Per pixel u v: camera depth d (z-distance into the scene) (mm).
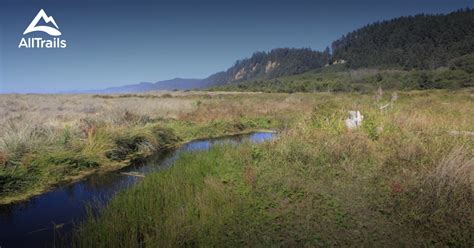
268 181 7117
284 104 27516
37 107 22672
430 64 119375
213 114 20219
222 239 4875
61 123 13961
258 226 5262
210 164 8578
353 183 7059
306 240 4828
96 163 9789
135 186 6992
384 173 7410
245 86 97000
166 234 4824
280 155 8852
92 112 20000
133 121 14555
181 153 10531
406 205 5594
